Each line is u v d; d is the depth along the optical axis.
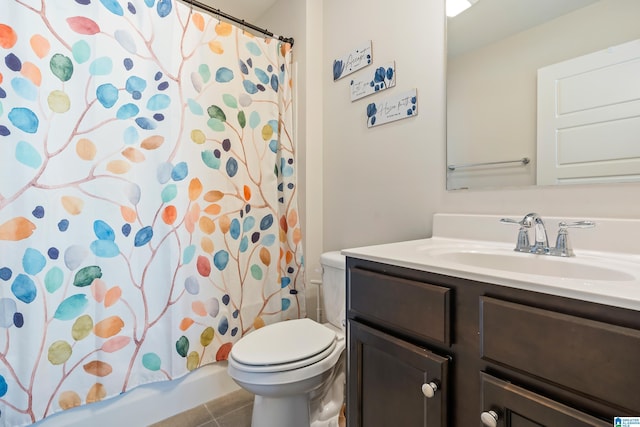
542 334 0.58
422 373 0.77
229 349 1.57
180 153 1.39
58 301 1.15
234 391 1.62
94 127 1.21
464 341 0.71
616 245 0.87
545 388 0.59
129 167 1.28
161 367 1.38
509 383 0.63
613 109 0.91
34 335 1.11
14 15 1.06
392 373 0.85
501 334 0.64
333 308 1.45
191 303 1.44
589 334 0.53
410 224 1.42
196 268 1.45
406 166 1.43
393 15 1.46
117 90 1.25
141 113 1.31
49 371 1.14
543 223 0.94
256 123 1.68
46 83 1.12
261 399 1.18
